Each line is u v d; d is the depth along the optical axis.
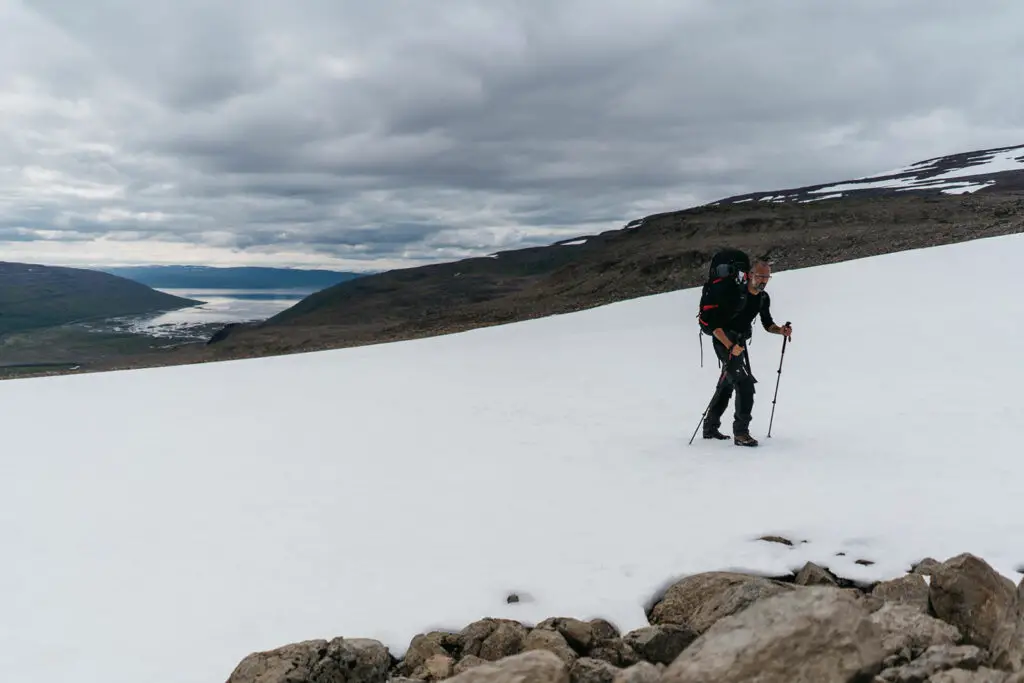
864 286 22.19
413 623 4.25
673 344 18.77
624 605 4.36
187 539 5.86
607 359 16.95
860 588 4.52
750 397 7.85
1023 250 23.28
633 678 3.09
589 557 5.02
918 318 16.77
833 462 6.93
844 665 2.77
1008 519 5.16
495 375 15.59
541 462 7.74
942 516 5.30
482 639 4.04
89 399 14.40
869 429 8.25
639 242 81.94
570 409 10.99
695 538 5.21
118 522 6.40
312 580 4.89
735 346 7.80
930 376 11.12
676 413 10.22
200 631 4.25
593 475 7.07
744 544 5.05
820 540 5.04
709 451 7.73
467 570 4.91
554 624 4.08
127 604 4.68
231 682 3.54
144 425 11.27
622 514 5.85
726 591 4.20
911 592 4.16
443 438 9.34
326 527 5.97
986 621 3.62
